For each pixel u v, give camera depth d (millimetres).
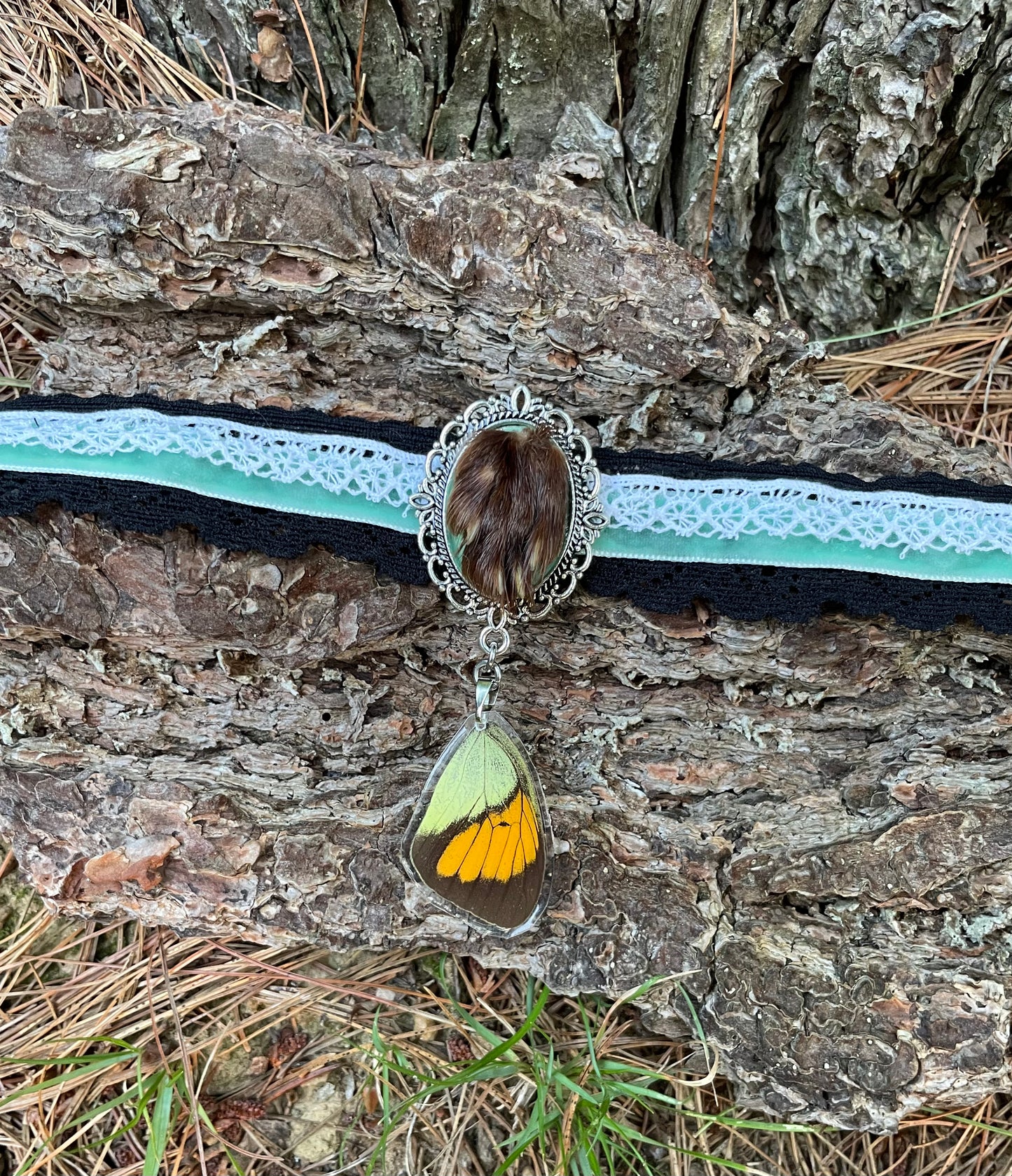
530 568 148
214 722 164
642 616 161
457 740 153
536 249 159
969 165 180
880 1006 154
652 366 163
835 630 161
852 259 192
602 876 160
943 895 159
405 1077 167
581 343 162
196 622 154
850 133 177
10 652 160
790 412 170
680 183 191
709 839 165
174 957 168
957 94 170
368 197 156
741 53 174
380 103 183
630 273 160
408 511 152
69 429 149
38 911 170
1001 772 163
